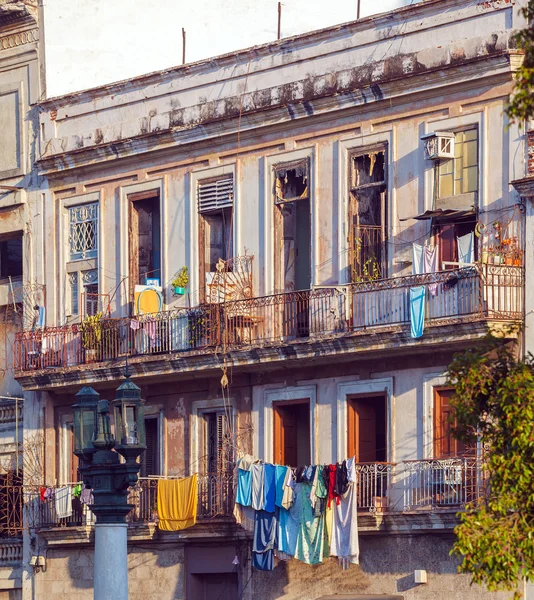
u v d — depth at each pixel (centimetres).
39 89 6750
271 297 5750
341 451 5603
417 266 5341
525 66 3688
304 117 5750
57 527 6300
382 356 5481
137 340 6116
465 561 3856
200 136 6078
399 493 5372
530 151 5125
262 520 5612
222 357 5806
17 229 6781
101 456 4359
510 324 5016
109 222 6438
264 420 5856
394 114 5519
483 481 5072
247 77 5978
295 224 5850
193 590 5953
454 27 5362
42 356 6456
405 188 5469
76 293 6556
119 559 4334
